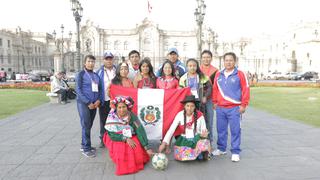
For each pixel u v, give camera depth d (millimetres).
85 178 4746
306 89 23359
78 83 5910
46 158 5773
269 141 7031
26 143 6910
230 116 5668
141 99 5766
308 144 6727
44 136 7621
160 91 5805
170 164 5395
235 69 5703
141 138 5270
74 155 5977
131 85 6148
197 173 4945
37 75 38688
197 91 6023
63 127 8789
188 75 6117
